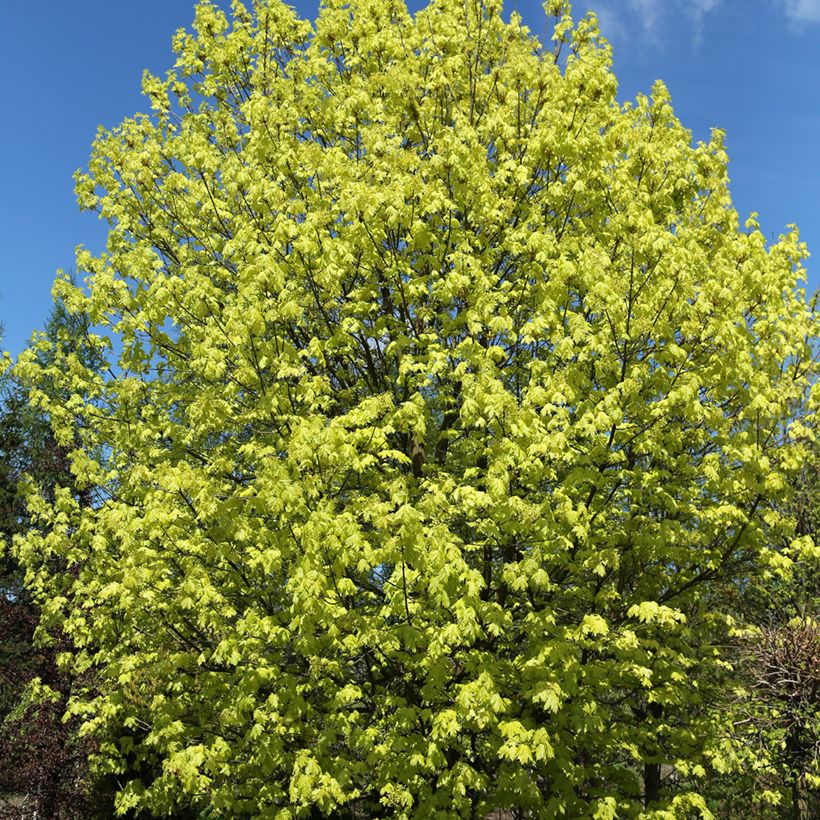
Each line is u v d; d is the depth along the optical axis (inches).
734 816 472.1
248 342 309.7
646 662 327.0
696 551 366.3
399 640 290.4
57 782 494.9
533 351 362.9
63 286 384.5
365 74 432.5
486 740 294.8
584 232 362.6
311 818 342.6
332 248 324.5
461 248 333.4
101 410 390.6
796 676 404.2
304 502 269.9
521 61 378.0
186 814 543.2
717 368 333.4
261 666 301.7
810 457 387.9
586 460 309.4
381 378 401.4
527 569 277.6
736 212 387.2
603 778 387.9
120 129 419.8
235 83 446.0
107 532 366.9
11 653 573.0
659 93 380.8
